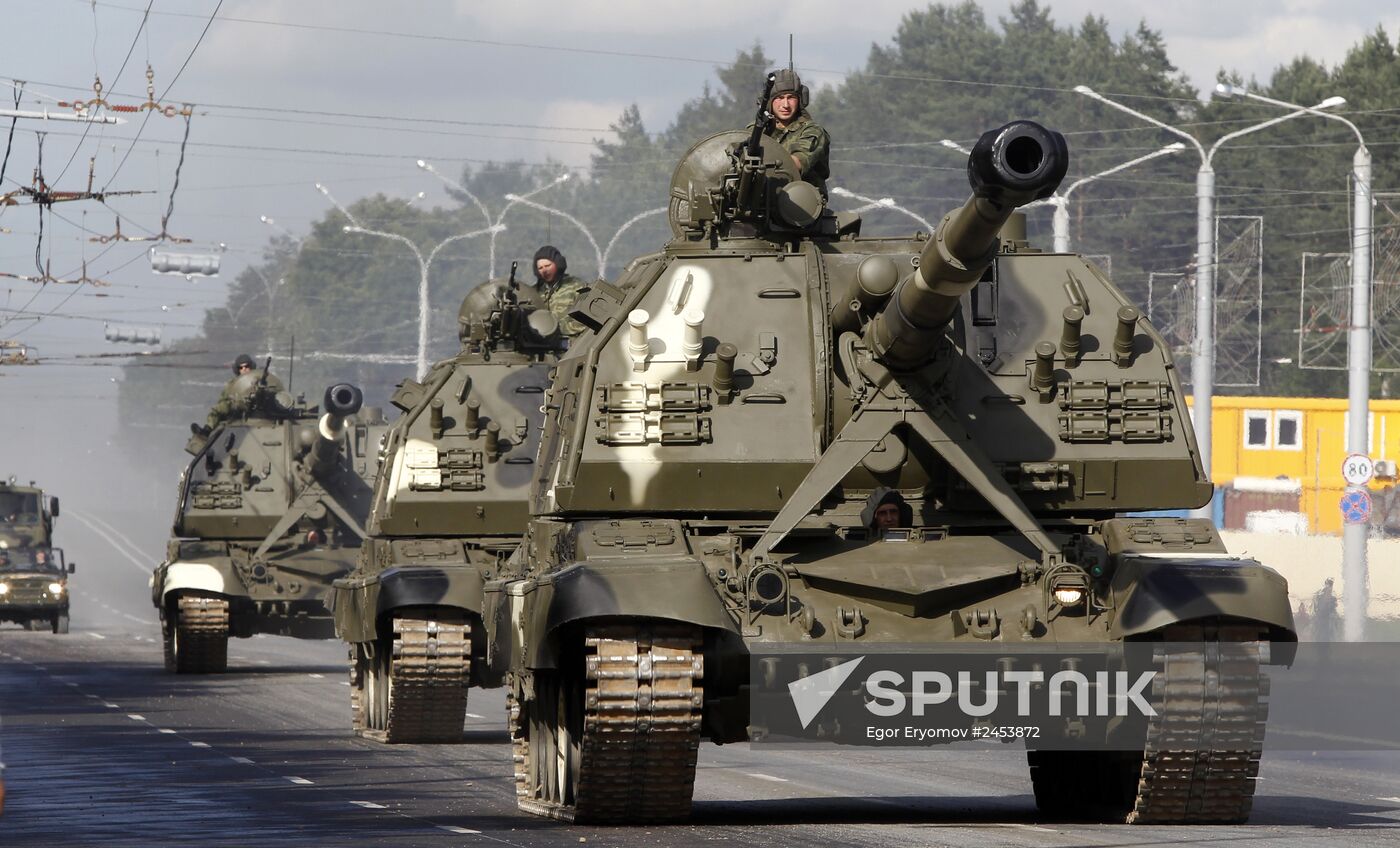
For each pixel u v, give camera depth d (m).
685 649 43.50
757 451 49.12
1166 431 50.06
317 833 44.28
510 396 80.06
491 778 60.03
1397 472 125.00
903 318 45.53
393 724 72.88
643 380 50.00
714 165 53.91
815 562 46.66
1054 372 50.53
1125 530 47.34
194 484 118.50
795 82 57.25
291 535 115.69
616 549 45.72
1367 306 117.81
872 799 54.78
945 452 47.84
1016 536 48.41
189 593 112.75
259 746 71.38
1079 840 41.84
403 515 78.12
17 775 59.97
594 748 44.00
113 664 125.00
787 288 51.53
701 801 54.28
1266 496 182.00
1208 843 41.28
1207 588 43.69
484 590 58.25
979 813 49.75
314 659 133.38
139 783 57.69
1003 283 51.84
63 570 170.88
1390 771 62.88
